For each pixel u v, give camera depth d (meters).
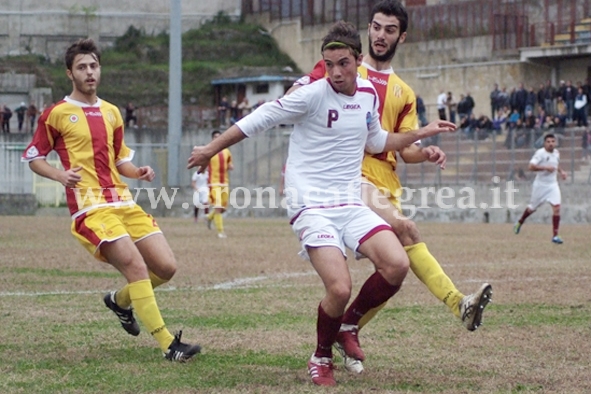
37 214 108.75
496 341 21.88
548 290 31.72
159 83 142.88
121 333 22.89
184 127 130.25
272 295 30.42
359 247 17.47
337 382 17.33
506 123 103.19
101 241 19.53
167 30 153.62
